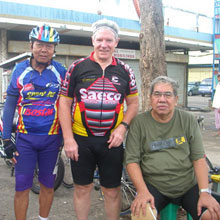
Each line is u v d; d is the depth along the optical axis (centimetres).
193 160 254
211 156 611
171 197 252
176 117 256
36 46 249
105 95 240
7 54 1060
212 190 285
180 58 1547
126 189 336
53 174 279
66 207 369
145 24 383
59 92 266
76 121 250
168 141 252
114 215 271
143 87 390
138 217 226
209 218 226
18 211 271
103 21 244
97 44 239
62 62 1188
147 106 385
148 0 380
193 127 256
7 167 524
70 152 247
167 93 243
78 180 261
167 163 247
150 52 382
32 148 264
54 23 986
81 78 241
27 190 269
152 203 229
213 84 1434
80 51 1198
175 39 1281
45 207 287
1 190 418
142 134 256
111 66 245
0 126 390
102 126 245
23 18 934
